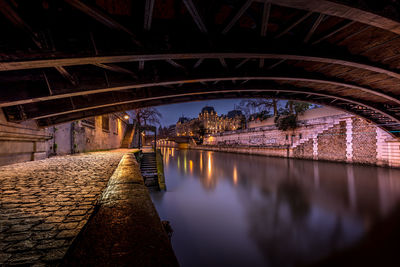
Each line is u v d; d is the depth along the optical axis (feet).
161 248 3.44
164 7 17.51
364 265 19.94
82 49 15.90
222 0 15.65
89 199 9.32
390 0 14.43
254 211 35.17
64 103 28.22
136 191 7.75
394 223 28.91
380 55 25.75
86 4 13.00
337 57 24.08
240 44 19.83
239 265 20.22
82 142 48.98
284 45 21.15
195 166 91.45
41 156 32.17
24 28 13.83
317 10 14.34
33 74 20.89
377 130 59.57
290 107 93.30
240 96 47.93
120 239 3.72
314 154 78.84
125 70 22.90
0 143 23.61
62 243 5.28
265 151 105.81
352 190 44.60
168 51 18.38
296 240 25.08
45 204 8.57
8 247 5.01
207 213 34.30
